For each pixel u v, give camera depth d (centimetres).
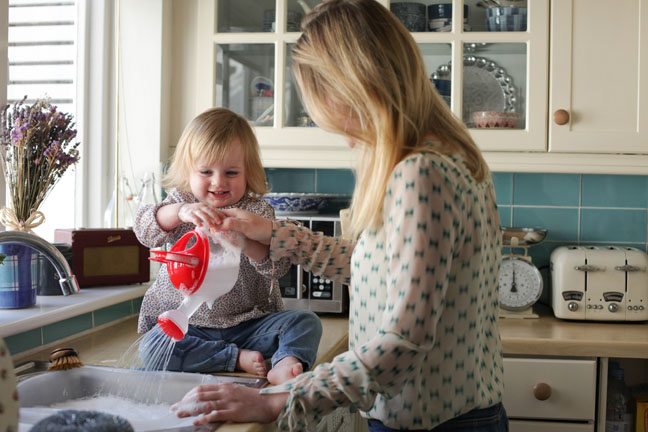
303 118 215
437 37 208
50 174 172
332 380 87
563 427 192
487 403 99
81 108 227
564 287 212
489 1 209
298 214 220
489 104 209
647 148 201
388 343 85
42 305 163
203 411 99
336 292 208
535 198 244
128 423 84
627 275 210
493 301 106
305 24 99
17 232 119
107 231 191
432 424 94
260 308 152
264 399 101
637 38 201
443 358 94
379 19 94
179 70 229
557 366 191
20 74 212
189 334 144
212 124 146
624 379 232
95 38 228
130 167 227
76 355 134
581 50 203
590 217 242
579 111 204
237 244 123
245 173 154
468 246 93
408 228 86
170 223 143
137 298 204
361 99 91
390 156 92
